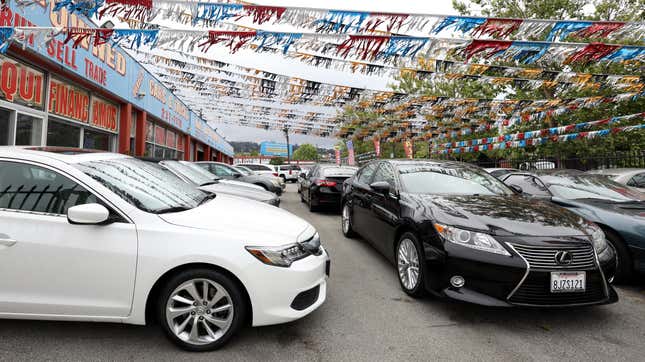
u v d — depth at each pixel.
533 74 6.85
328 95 8.46
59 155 2.65
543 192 5.11
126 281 2.31
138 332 2.60
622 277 3.73
